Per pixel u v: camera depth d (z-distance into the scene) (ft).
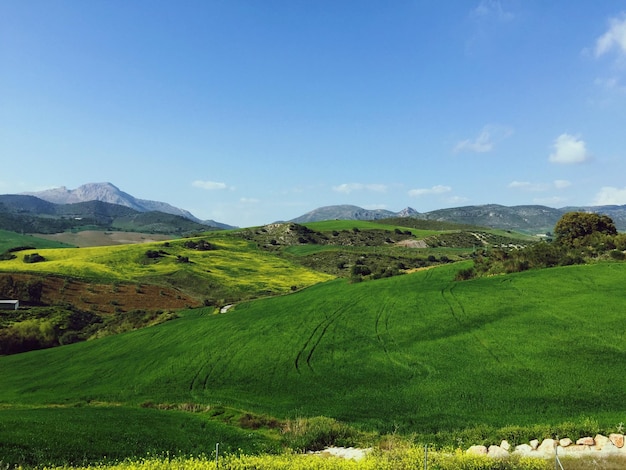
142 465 64.80
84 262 486.79
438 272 255.70
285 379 151.33
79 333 312.09
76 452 82.99
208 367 173.06
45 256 509.76
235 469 63.67
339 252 590.55
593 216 299.17
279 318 214.90
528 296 188.75
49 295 388.37
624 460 67.26
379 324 186.09
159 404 141.90
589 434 80.28
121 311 368.68
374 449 79.71
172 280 460.96
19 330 291.99
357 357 159.63
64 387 178.81
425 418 110.01
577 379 120.98
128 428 101.86
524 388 119.96
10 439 84.07
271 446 94.94
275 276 497.05
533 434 82.69
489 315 175.83
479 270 240.12
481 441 84.23
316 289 279.08
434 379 134.10
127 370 187.93
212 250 604.49
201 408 131.34
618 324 152.15
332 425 100.27
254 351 180.34
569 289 189.67
